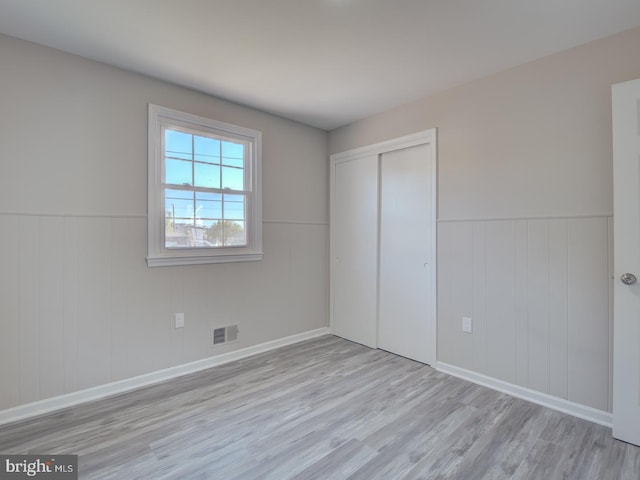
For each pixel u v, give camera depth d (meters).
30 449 1.83
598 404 2.11
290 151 3.57
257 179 3.28
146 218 2.62
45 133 2.20
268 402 2.35
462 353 2.76
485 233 2.61
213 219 3.02
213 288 3.01
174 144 2.79
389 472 1.67
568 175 2.21
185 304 2.83
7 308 2.09
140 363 2.60
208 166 2.99
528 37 2.08
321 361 3.11
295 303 3.64
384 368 2.94
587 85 2.14
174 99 2.74
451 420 2.12
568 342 2.22
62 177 2.26
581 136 2.16
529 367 2.39
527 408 2.27
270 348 3.42
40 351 2.19
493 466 1.71
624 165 1.88
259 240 3.29
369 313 3.51
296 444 1.88
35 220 2.17
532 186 2.37
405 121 3.14
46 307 2.21
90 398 2.37
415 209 3.12
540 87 2.33
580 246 2.17
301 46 2.20
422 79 2.66
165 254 2.72
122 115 2.49
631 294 1.87
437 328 2.92
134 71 2.53
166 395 2.45
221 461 1.74
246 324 3.23
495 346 2.56
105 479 1.60
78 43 2.16
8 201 2.08
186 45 2.18
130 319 2.55
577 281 2.18
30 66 2.14
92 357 2.39
